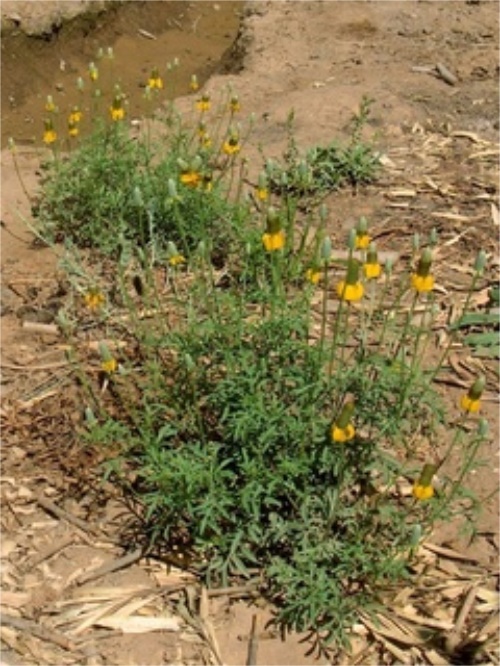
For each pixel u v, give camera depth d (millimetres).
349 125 1680
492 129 1687
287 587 872
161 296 1240
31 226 1354
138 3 2492
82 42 2332
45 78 2207
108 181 1378
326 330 1169
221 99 1861
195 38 2492
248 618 882
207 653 859
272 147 1618
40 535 965
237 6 2648
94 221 1344
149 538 952
